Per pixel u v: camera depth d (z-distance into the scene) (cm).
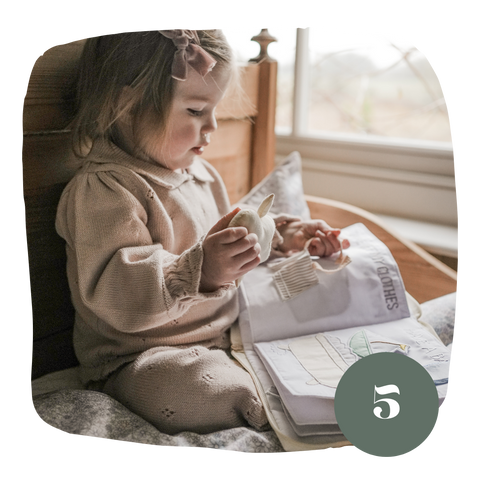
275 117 119
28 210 81
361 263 95
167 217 80
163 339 79
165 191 82
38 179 81
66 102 82
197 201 89
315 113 134
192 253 69
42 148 81
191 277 69
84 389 80
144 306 70
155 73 76
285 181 112
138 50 77
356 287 92
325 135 127
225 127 111
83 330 82
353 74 130
